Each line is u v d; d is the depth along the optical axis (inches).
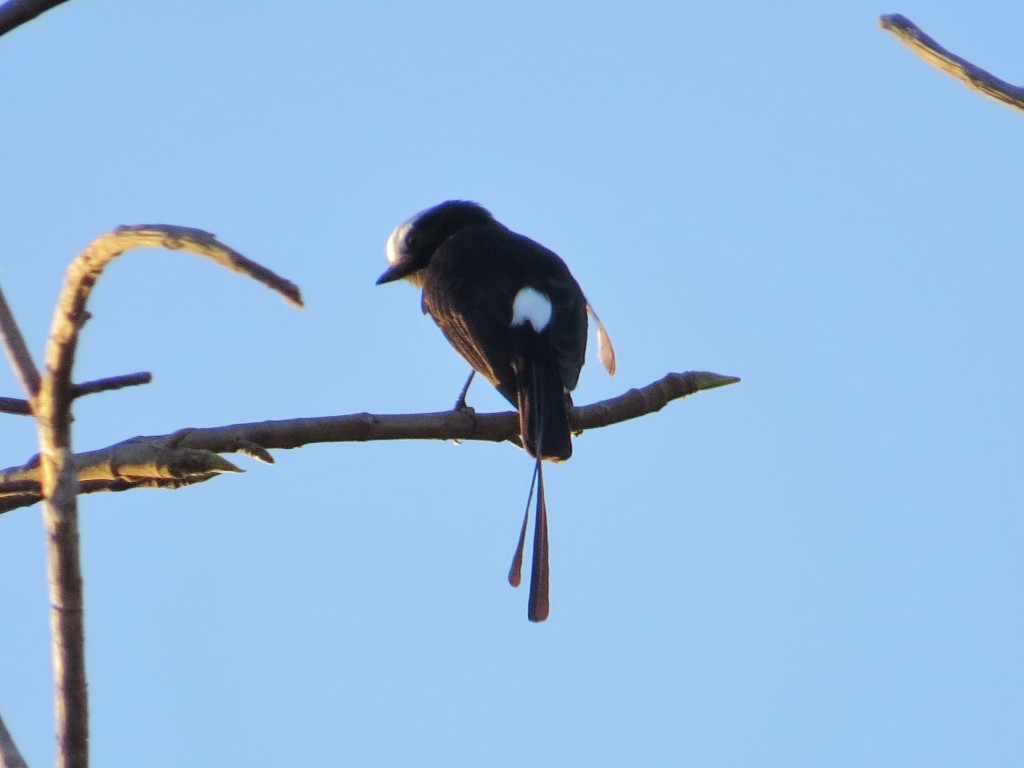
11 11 239.0
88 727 223.0
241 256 188.4
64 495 220.5
